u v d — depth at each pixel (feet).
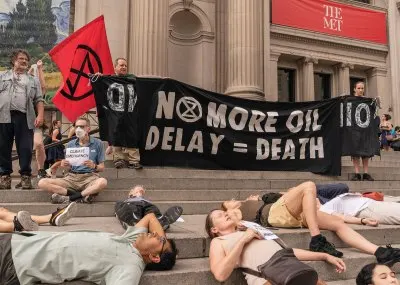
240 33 38.52
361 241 13.61
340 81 53.01
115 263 9.76
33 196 17.40
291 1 49.73
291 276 9.92
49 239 9.96
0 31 37.19
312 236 13.11
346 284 12.17
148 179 21.35
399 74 54.80
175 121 23.44
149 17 34.27
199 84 44.19
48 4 38.34
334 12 52.37
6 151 17.80
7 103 17.58
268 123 25.44
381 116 53.78
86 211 16.96
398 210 16.12
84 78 25.72
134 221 13.52
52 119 37.06
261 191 22.62
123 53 39.37
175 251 11.24
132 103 22.38
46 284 9.76
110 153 24.16
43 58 37.73
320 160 25.96
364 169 27.14
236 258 10.80
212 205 19.71
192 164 23.76
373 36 54.65
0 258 9.65
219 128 24.44
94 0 39.32
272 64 48.16
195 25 45.47
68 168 18.07
